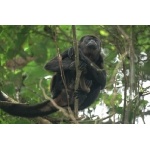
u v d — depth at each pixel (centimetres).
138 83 1131
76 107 1030
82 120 930
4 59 1359
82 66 1218
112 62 1426
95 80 1308
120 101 1251
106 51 1480
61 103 1233
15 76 1362
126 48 991
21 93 1375
